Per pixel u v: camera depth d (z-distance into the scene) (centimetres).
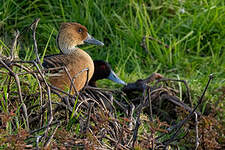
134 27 1282
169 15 1311
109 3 1300
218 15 1313
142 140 664
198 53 1245
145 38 1234
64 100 667
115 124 654
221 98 902
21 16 1266
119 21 1282
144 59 1226
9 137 529
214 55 1245
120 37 1236
